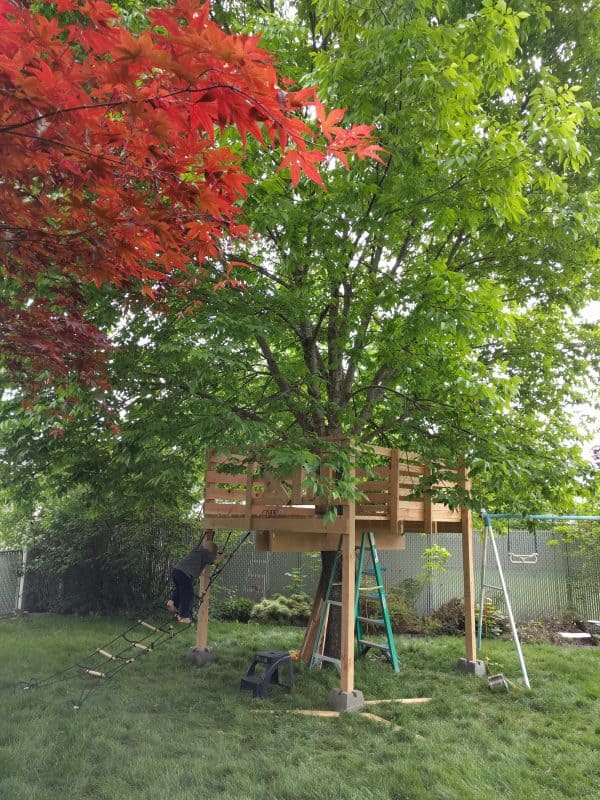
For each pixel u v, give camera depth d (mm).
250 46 1552
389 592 11023
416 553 11859
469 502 6477
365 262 6207
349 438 6027
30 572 11906
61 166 2016
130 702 5676
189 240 2506
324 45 7289
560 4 6914
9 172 1959
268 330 5738
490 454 6125
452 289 5402
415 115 5156
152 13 1559
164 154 2035
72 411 5977
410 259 7359
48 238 2432
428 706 5879
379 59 5121
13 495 8133
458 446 6469
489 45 5312
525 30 6359
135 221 2262
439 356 6090
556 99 5570
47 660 7410
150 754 4352
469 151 5469
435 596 11453
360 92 5227
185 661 7574
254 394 7516
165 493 8211
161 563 11766
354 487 5746
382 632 10172
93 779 3895
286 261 5613
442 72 4879
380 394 7688
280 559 12508
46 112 1688
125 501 9141
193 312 5516
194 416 5973
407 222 5918
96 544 11633
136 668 7180
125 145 1965
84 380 3861
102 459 7578
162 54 1569
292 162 1999
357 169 5449
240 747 4566
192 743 4590
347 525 6062
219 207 2262
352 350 6410
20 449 7320
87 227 2355
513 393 6449
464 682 6852
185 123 1878
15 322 3115
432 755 4559
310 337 7367
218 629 10148
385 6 5414
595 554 10930
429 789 3955
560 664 7812
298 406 6941
